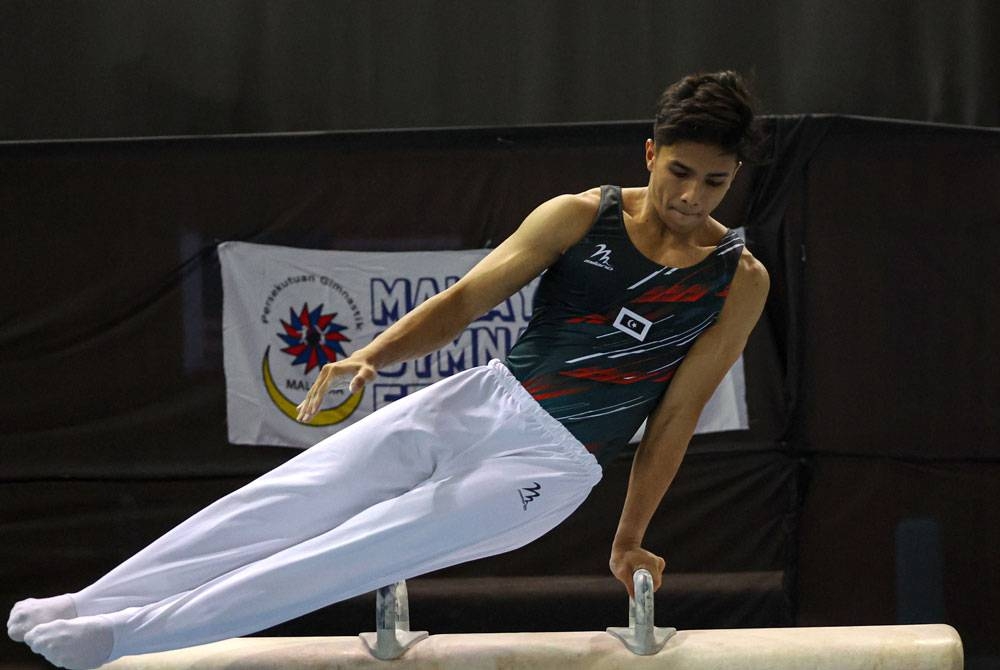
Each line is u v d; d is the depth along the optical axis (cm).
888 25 1747
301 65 1783
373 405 1405
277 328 1412
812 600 1356
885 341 1360
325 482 696
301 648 718
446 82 1783
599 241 699
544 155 1380
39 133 1791
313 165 1402
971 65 1736
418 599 1401
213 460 1414
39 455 1414
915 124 1354
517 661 706
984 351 1361
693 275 704
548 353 712
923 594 1348
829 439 1357
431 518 679
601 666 703
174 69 1784
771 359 1356
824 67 1752
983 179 1361
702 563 1367
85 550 1412
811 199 1355
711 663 701
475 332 1389
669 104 673
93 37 1783
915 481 1362
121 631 662
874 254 1360
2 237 1408
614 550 754
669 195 675
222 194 1408
